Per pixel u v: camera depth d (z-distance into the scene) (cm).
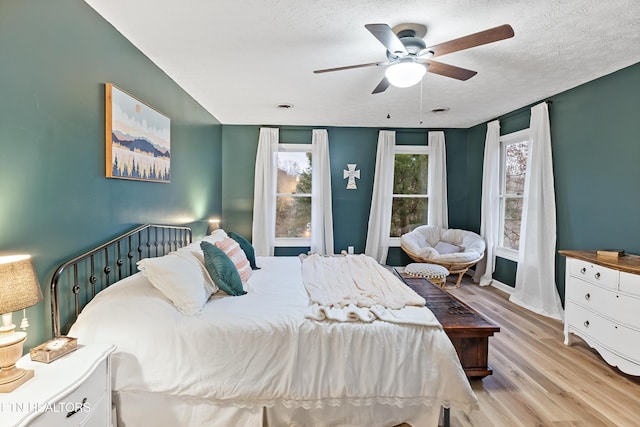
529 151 382
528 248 383
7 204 138
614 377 239
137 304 175
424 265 436
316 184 525
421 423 180
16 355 121
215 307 197
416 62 213
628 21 204
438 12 196
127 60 227
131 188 233
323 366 172
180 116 330
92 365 136
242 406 169
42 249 156
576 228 332
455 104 395
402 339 179
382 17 201
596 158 309
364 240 550
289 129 530
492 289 457
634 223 276
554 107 358
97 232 196
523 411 201
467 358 226
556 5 187
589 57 260
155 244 273
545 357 268
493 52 250
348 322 183
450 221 553
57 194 165
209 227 441
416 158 552
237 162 527
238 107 413
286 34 222
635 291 224
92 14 189
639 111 270
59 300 166
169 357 166
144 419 166
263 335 173
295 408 174
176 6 188
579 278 275
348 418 177
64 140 169
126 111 219
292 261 342
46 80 157
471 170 538
